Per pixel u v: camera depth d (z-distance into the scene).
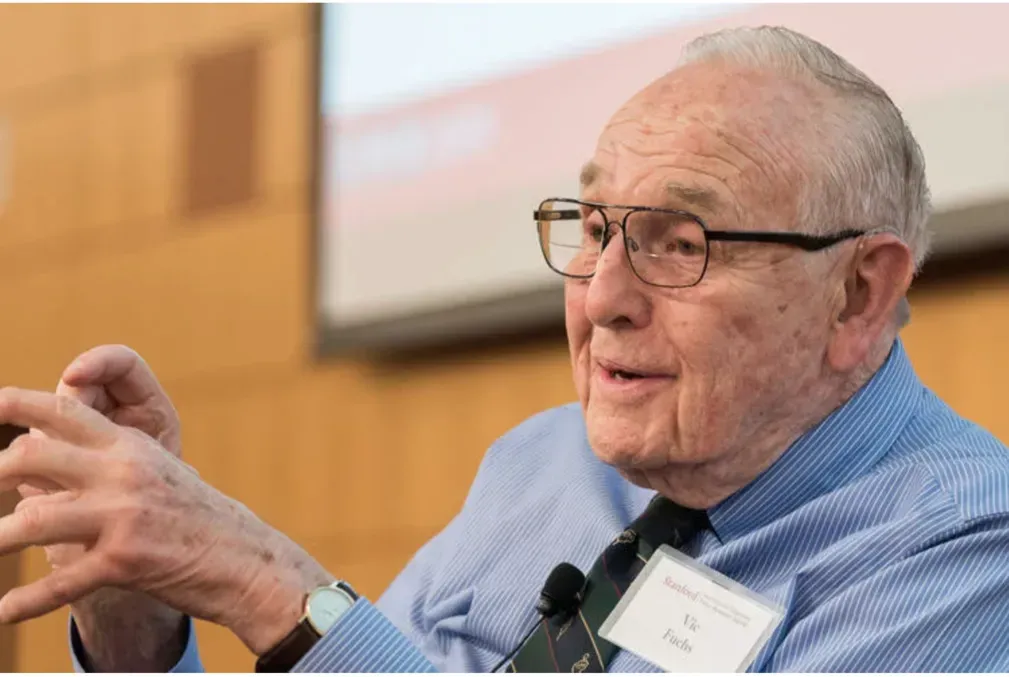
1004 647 3.43
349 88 10.09
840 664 3.40
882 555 3.59
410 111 9.73
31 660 10.16
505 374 9.15
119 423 3.95
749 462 3.83
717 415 3.70
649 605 3.73
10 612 2.96
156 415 3.97
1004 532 3.51
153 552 3.03
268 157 10.64
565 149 8.80
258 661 3.21
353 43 10.11
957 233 6.98
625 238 3.78
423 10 9.73
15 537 2.95
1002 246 6.90
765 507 3.85
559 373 8.86
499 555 4.29
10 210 12.12
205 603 3.15
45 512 2.96
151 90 11.44
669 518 3.98
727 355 3.68
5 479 3.01
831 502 3.74
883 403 3.91
